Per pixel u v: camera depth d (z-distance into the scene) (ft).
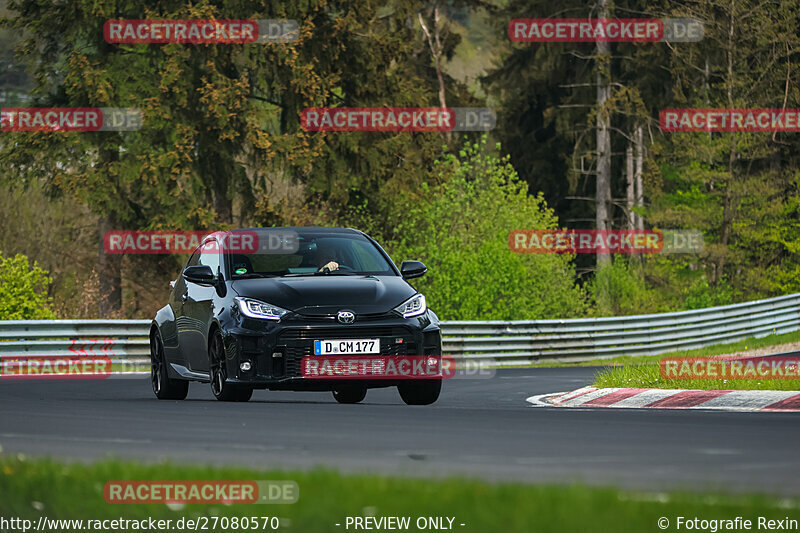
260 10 469.57
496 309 476.54
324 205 505.66
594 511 51.98
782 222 653.30
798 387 151.23
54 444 91.35
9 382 212.23
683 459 79.56
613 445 88.74
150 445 90.48
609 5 613.52
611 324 363.76
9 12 481.87
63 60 483.10
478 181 514.27
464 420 112.16
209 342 144.77
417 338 138.92
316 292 139.44
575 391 164.76
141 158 444.55
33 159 466.70
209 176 471.21
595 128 643.86
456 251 477.36
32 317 380.99
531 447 87.66
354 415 117.80
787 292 647.15
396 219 506.48
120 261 487.20
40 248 597.93
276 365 136.15
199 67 467.11
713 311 395.55
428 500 55.16
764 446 87.51
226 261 149.28
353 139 482.28
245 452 85.30
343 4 504.02
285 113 490.90
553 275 510.17
